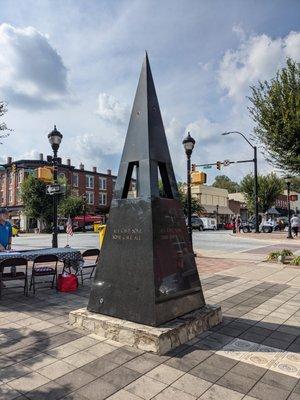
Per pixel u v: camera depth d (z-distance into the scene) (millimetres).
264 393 3377
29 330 5078
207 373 3766
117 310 4883
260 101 11602
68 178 56844
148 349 4281
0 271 6988
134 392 3383
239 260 12836
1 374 3738
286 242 22281
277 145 11539
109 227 5277
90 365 3939
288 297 7129
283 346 4500
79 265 8430
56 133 11727
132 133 5324
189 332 4703
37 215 46969
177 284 4930
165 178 5484
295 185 52438
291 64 11133
